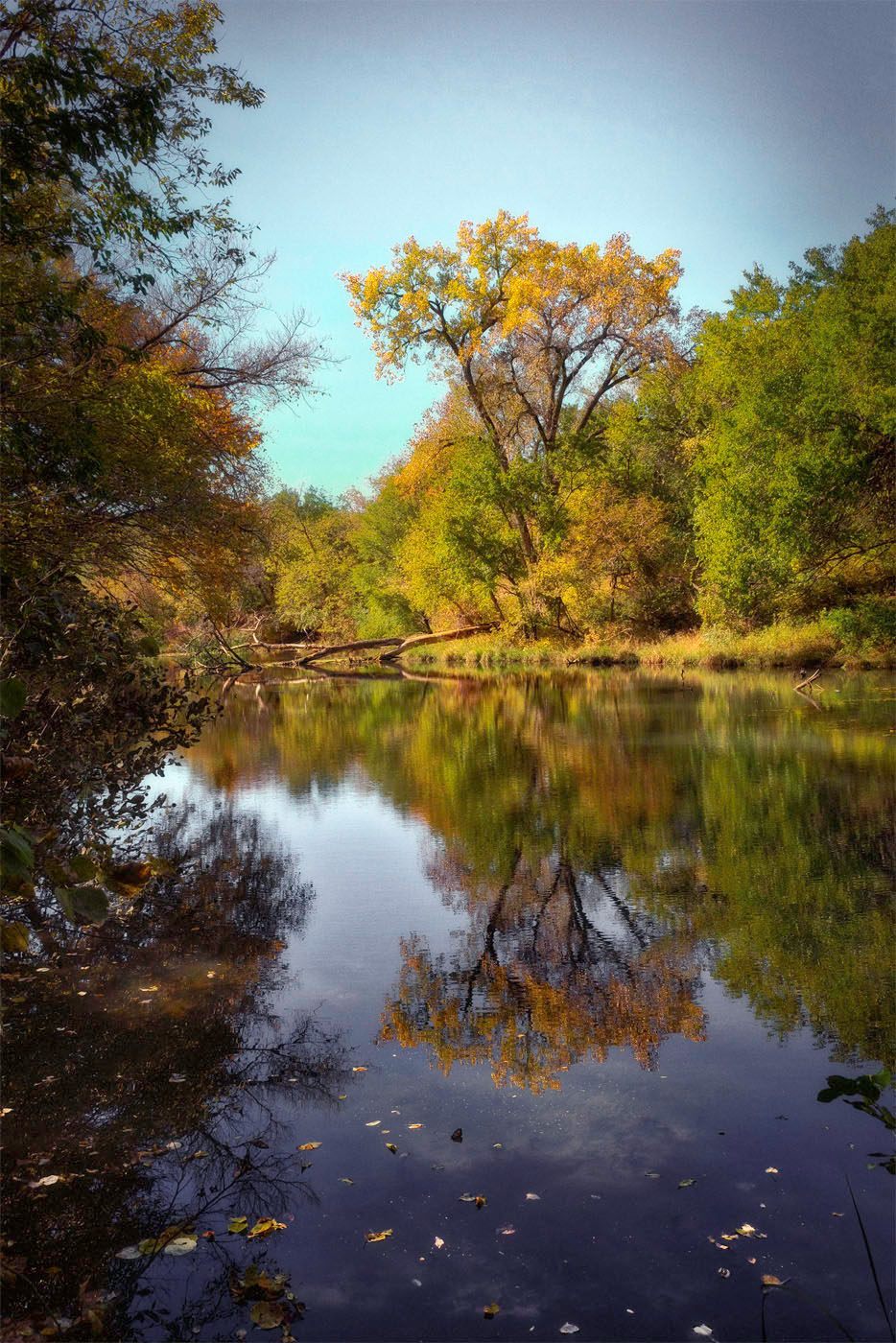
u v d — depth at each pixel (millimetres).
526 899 7547
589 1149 3748
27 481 9422
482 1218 3305
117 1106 4176
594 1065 4543
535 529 40969
